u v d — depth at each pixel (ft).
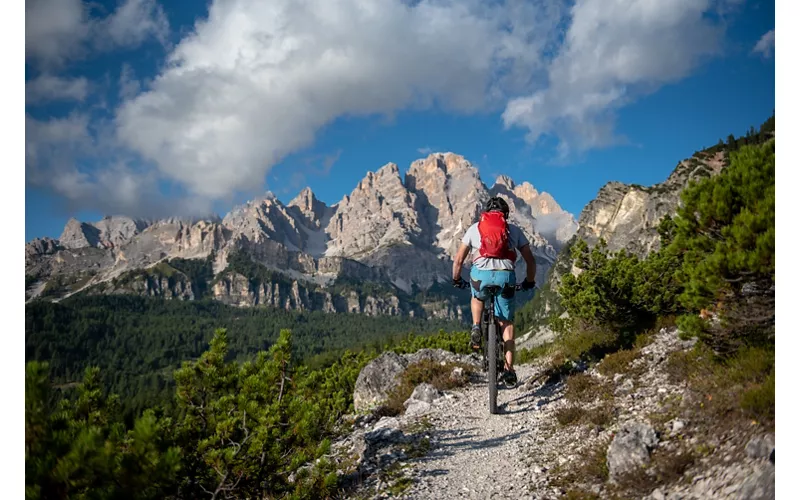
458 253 29.45
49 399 12.44
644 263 38.63
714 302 21.03
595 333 41.16
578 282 44.19
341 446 29.14
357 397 54.80
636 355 31.68
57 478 11.64
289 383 24.76
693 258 22.76
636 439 18.30
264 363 24.86
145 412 14.15
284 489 21.62
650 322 38.22
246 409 21.67
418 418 33.40
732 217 20.81
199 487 20.10
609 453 18.47
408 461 24.59
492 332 30.07
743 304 20.30
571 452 21.76
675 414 19.99
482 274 28.55
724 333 21.11
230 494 20.74
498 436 26.96
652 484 16.11
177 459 13.23
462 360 55.47
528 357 65.41
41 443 12.00
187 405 22.45
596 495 17.13
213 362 23.08
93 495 12.17
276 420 21.52
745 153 21.58
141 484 12.80
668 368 26.30
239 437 21.85
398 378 50.62
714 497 13.37
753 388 16.96
